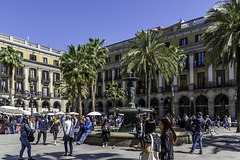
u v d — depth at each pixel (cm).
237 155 912
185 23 3934
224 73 3419
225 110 3422
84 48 3209
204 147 1113
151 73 2383
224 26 1781
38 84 4894
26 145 817
